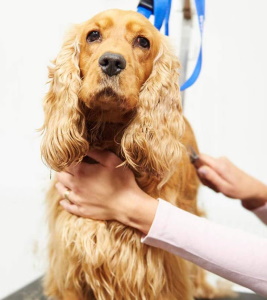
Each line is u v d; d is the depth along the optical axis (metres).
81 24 1.16
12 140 2.11
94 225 1.11
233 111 2.20
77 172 1.07
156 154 1.06
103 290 1.15
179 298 1.26
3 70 2.05
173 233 1.00
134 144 1.05
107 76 0.91
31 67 2.04
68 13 2.04
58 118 1.05
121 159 1.09
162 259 1.18
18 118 2.09
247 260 0.99
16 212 2.15
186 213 1.04
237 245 1.01
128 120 1.06
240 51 2.15
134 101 0.97
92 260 1.10
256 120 2.19
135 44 1.05
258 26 2.12
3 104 2.07
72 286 1.21
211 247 1.00
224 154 2.23
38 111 2.07
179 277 1.26
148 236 1.01
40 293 1.53
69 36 1.13
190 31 1.54
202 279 1.69
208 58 2.17
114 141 1.09
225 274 1.01
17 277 2.13
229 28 2.14
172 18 1.84
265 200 1.60
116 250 1.12
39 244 1.68
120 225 1.12
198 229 1.01
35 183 2.14
